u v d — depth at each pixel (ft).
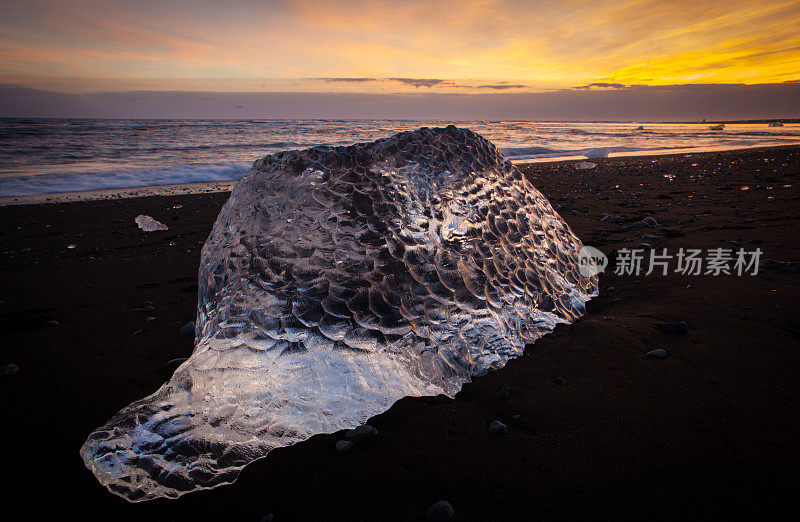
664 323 7.47
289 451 4.67
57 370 6.75
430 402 5.47
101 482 4.35
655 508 3.76
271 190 7.24
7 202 24.34
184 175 36.11
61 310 9.29
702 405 5.17
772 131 124.67
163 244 15.15
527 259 7.75
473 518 3.78
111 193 28.35
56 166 37.70
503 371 6.12
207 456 4.50
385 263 6.34
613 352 6.55
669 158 48.32
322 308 5.73
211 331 5.80
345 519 3.86
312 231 6.61
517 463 4.41
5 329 8.32
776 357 6.18
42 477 4.49
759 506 3.68
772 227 14.05
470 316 6.37
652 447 4.50
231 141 65.46
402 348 5.71
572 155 58.75
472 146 8.75
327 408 5.08
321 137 75.61
